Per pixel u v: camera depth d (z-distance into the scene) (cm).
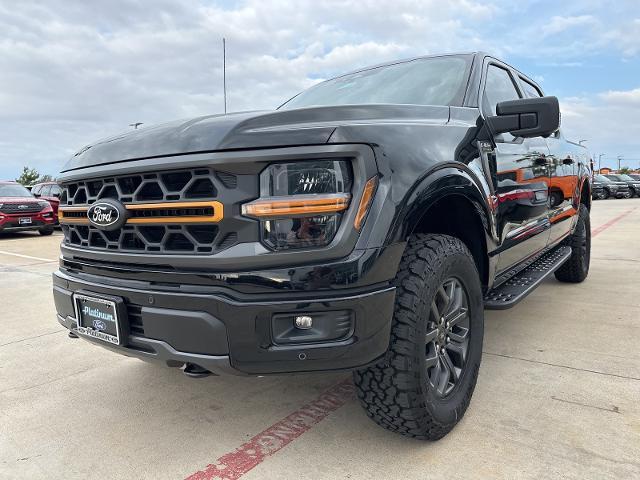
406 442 218
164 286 187
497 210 262
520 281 327
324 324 175
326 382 285
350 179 179
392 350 192
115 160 203
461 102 267
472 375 237
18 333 401
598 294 472
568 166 425
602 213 1628
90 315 216
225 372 179
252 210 172
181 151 182
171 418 249
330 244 174
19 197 1303
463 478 191
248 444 222
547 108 248
